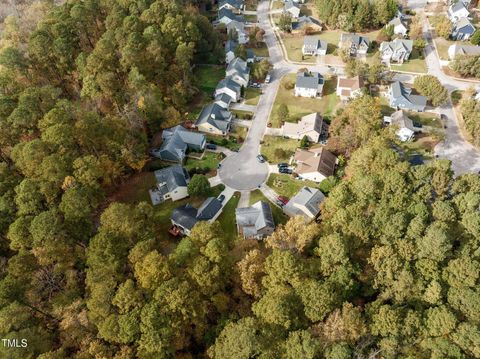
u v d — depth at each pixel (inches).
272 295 1834.4
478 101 3592.5
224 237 2201.0
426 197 2250.2
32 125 2736.2
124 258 2063.2
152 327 1691.7
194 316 1817.2
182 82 3833.7
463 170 3186.5
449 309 1786.4
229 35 4813.0
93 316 1785.2
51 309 1946.4
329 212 2390.5
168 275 1882.4
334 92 4136.3
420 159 3112.7
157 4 4069.9
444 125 3639.3
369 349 1756.9
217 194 2989.7
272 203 2923.2
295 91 4077.3
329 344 1684.3
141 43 3631.9
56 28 3614.7
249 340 1643.7
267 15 5812.0
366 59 4729.3
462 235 2049.7
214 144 3437.5
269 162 3262.8
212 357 1743.4
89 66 3319.4
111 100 3373.5
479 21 5369.1
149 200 2935.5
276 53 4874.5
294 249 2121.1
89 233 2278.5
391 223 2053.4
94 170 2381.9
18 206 2251.5
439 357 1635.1
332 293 1801.2
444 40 5007.4
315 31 5339.6
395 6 5172.2
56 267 2064.5
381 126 3351.4
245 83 4178.2
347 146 3152.1
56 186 2333.9
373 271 2005.4
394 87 3892.7
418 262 1945.1
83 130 2598.4
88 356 1662.2
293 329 1770.4
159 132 3563.0
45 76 3668.8
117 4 4156.0
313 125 3412.9
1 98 2859.3
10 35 4249.5
